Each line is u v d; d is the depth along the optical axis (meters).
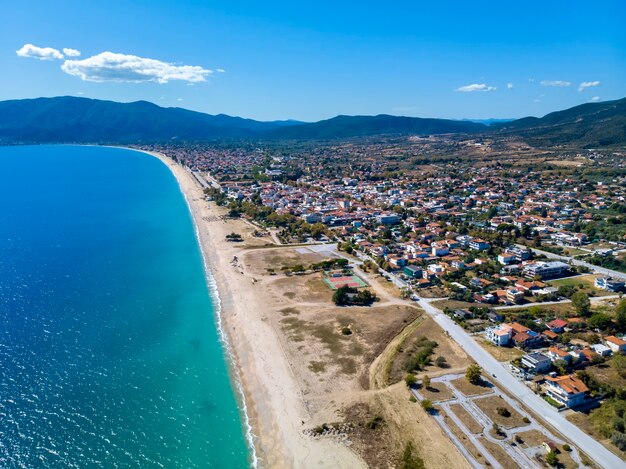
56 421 103.69
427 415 104.81
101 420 104.81
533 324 145.25
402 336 144.38
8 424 101.62
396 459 92.44
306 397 114.06
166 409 109.88
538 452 92.69
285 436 100.81
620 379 116.44
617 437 93.31
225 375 125.12
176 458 94.69
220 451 96.94
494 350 133.75
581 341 138.00
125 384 119.25
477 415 104.38
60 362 128.00
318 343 141.00
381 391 115.12
